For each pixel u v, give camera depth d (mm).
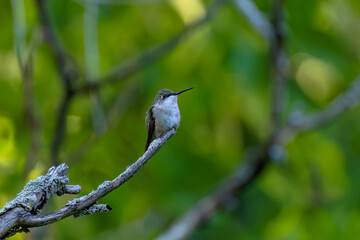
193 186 13555
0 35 12562
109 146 12930
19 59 10930
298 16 12930
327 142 13820
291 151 13906
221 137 13500
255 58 12672
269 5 13438
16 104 12672
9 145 12438
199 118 12992
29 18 12516
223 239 13977
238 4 11680
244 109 12852
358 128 16141
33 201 5074
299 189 14000
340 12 13602
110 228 13531
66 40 13102
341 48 13422
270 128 12570
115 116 12930
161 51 11953
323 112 13266
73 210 5117
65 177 5207
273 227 13773
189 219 13109
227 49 12570
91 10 11398
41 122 12086
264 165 13219
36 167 10961
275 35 11656
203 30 12484
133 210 13570
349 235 13711
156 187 13484
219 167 13531
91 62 11289
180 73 12680
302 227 13734
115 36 13172
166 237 12672
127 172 5270
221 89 12773
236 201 13367
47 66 12945
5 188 11609
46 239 11734
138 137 13289
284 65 11945
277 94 12172
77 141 13133
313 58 13547
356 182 15023
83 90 11344
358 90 13242
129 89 13188
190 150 13477
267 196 14672
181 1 12367
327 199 14000
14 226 5020
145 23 13062
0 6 12477
